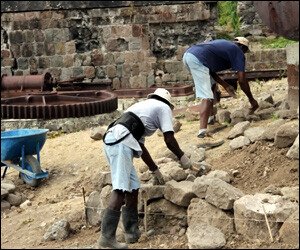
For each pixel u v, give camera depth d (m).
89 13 12.49
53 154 8.06
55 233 5.42
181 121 8.48
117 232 5.23
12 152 6.98
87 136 8.71
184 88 11.33
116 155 4.92
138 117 5.06
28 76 11.01
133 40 12.50
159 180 5.45
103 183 6.08
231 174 5.92
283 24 5.21
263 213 4.75
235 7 14.87
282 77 12.18
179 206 5.28
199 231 4.79
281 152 6.00
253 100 7.29
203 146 6.84
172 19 12.45
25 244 5.40
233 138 6.89
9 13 12.55
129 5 12.39
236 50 6.99
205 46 6.97
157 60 12.56
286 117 6.75
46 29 12.55
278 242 4.64
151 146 7.34
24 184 7.16
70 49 12.56
